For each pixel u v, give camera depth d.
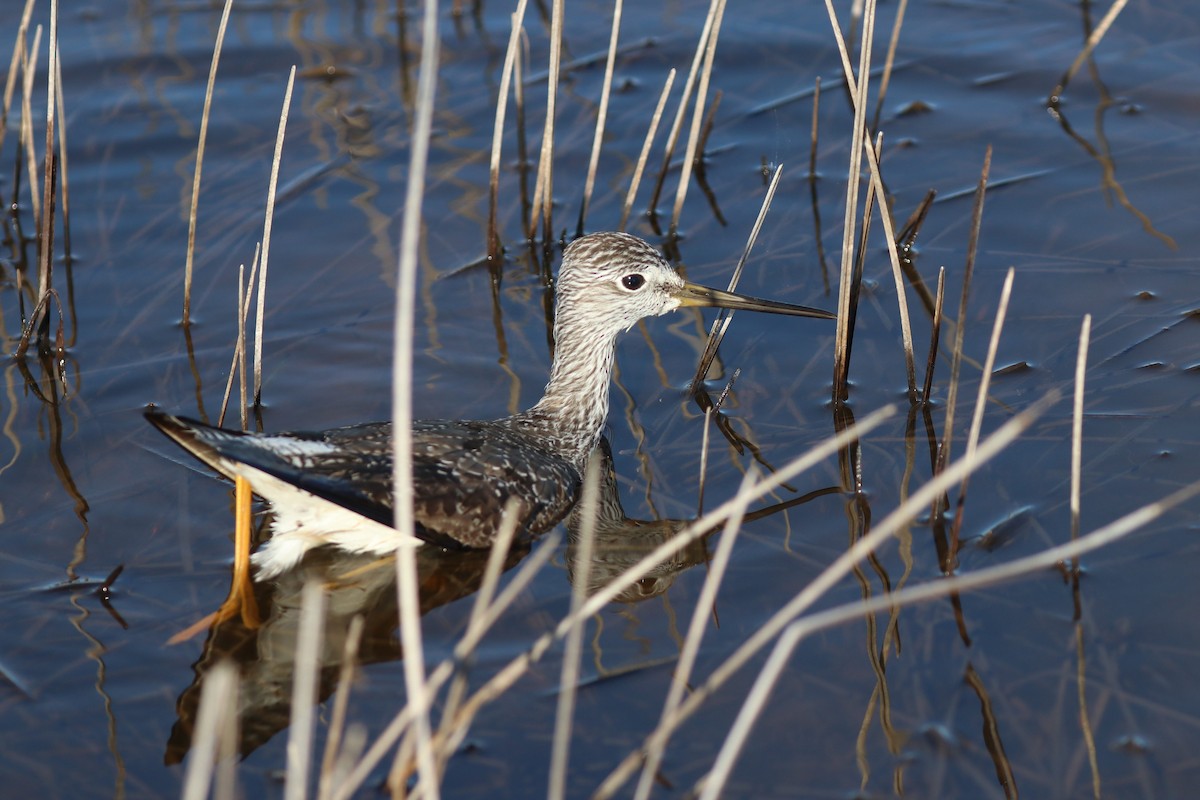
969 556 11.48
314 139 18.48
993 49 19.86
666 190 17.88
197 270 16.17
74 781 9.45
